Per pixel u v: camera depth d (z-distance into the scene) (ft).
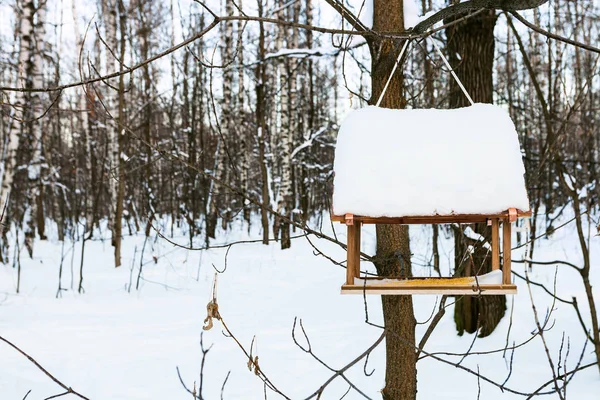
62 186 55.47
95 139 66.39
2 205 38.29
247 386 17.19
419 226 42.57
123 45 40.19
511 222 8.90
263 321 24.72
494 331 20.34
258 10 44.55
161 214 61.72
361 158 9.31
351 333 22.00
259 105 45.98
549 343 18.81
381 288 8.52
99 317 25.89
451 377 17.02
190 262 39.37
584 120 28.19
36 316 25.57
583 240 13.42
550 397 15.05
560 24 30.55
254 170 73.97
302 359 19.40
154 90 60.54
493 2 8.79
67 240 55.47
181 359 19.72
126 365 19.07
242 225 56.24
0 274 35.40
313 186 57.21
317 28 8.95
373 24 10.88
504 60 61.82
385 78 10.72
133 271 37.76
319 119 65.77
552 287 23.66
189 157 50.03
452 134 9.39
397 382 10.71
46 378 17.70
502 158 9.08
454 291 8.37
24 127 43.29
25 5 39.06
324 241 41.68
